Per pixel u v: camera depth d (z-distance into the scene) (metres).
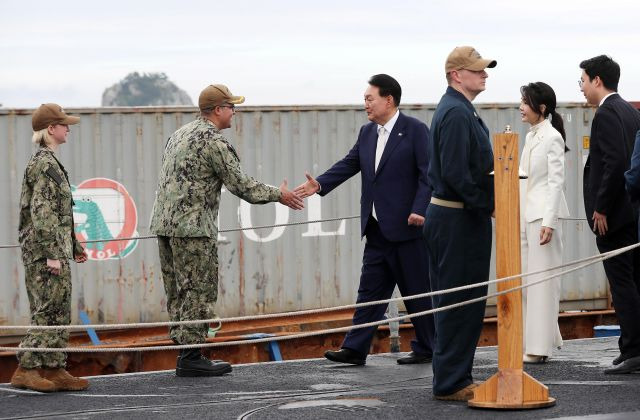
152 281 15.23
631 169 7.05
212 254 8.16
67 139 15.07
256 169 15.62
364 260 8.81
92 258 15.06
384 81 8.66
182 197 8.06
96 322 15.03
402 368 8.54
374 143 8.75
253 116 15.59
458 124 6.37
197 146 8.07
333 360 8.73
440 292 6.43
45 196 7.52
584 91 7.97
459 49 6.58
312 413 6.52
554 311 8.48
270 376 8.20
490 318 15.92
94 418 6.57
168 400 7.20
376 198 8.66
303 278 15.76
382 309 8.77
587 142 17.03
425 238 6.69
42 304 7.62
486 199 6.55
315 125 15.76
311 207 15.79
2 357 13.52
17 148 14.75
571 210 17.00
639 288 7.91
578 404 6.52
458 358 6.72
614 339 9.99
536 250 8.41
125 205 15.18
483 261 6.60
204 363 8.23
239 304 15.52
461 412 6.39
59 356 7.62
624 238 7.71
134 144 15.21
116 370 13.58
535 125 8.52
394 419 6.24
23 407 7.02
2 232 14.71
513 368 6.49
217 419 6.41
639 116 7.83
